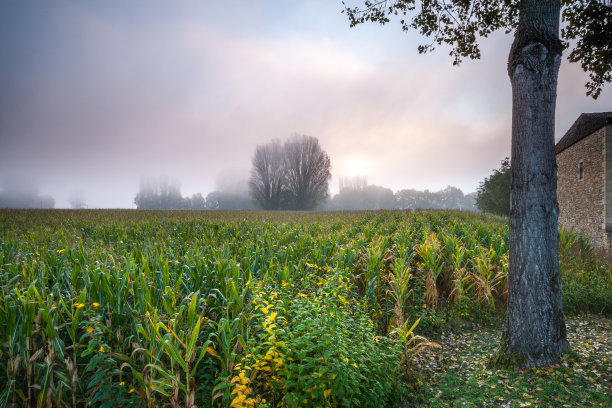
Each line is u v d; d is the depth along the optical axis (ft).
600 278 33.86
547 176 18.84
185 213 98.58
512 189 19.89
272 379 13.87
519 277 19.38
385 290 27.43
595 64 33.30
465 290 28.94
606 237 54.60
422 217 73.61
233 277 19.69
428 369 20.99
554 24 18.84
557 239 19.24
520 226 19.36
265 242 37.78
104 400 13.23
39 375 13.51
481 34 33.91
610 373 17.84
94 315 15.23
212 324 15.94
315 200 217.15
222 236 45.75
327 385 13.97
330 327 14.93
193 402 12.62
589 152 61.98
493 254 31.40
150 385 12.37
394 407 16.70
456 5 32.14
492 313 29.12
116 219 68.85
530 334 18.99
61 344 13.50
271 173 216.13
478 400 16.66
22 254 26.58
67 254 24.32
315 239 39.40
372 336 18.67
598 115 66.33
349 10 33.01
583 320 27.94
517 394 16.78
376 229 52.60
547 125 18.85
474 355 22.39
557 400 15.89
